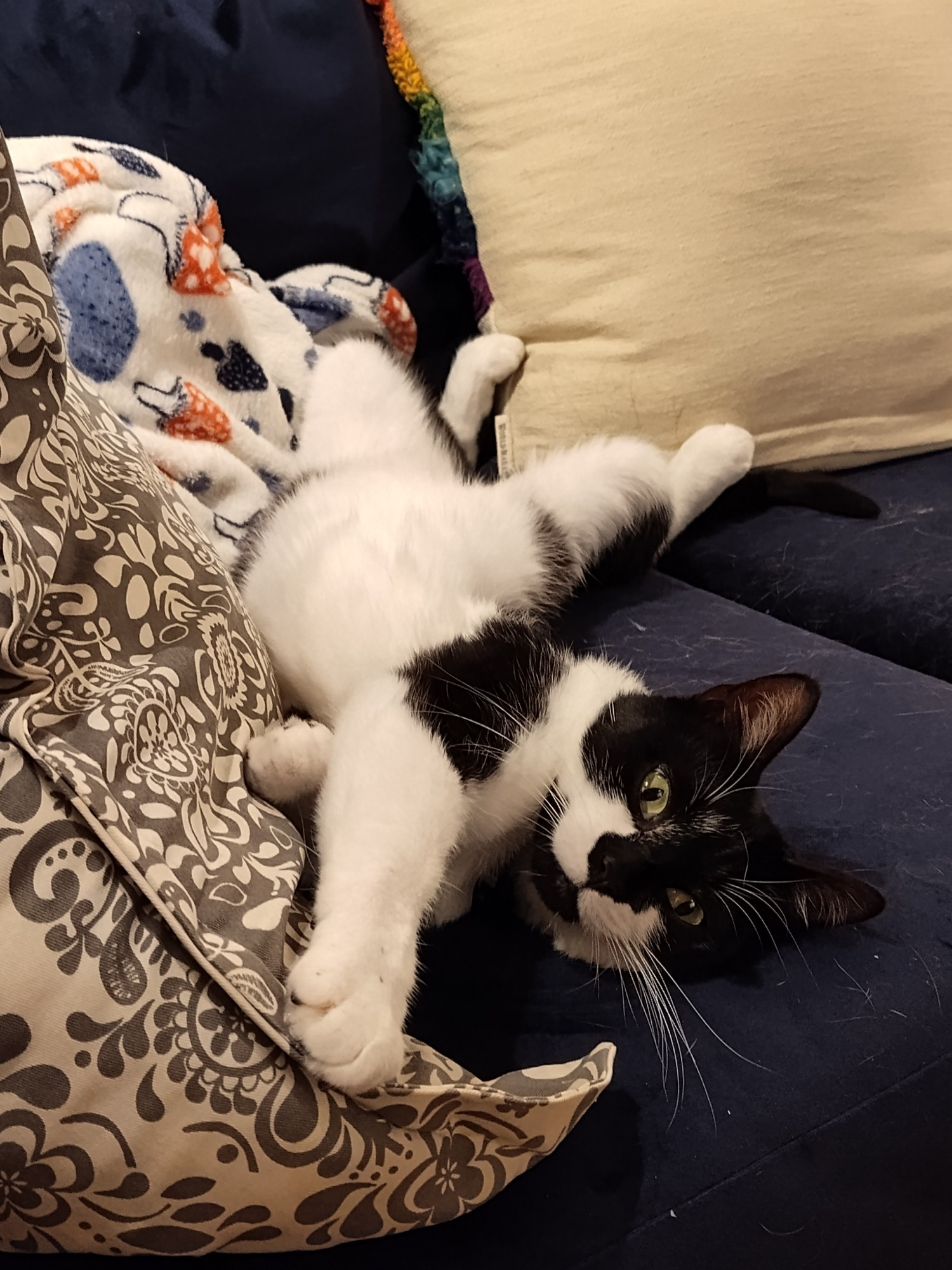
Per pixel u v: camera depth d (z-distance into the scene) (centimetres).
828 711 104
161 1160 48
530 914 92
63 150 107
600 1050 66
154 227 108
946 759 96
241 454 116
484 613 94
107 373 105
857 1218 73
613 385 128
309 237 134
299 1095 51
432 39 132
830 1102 71
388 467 117
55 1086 46
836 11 129
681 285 125
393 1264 60
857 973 78
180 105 121
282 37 126
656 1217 66
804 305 129
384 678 82
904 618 120
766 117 125
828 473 143
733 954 83
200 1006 50
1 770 49
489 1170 59
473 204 134
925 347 135
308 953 58
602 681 97
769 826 88
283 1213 51
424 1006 78
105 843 50
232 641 72
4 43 113
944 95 134
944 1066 74
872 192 130
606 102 125
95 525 63
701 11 125
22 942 46
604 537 123
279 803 75
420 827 70
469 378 134
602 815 88
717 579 137
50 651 56
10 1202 47
